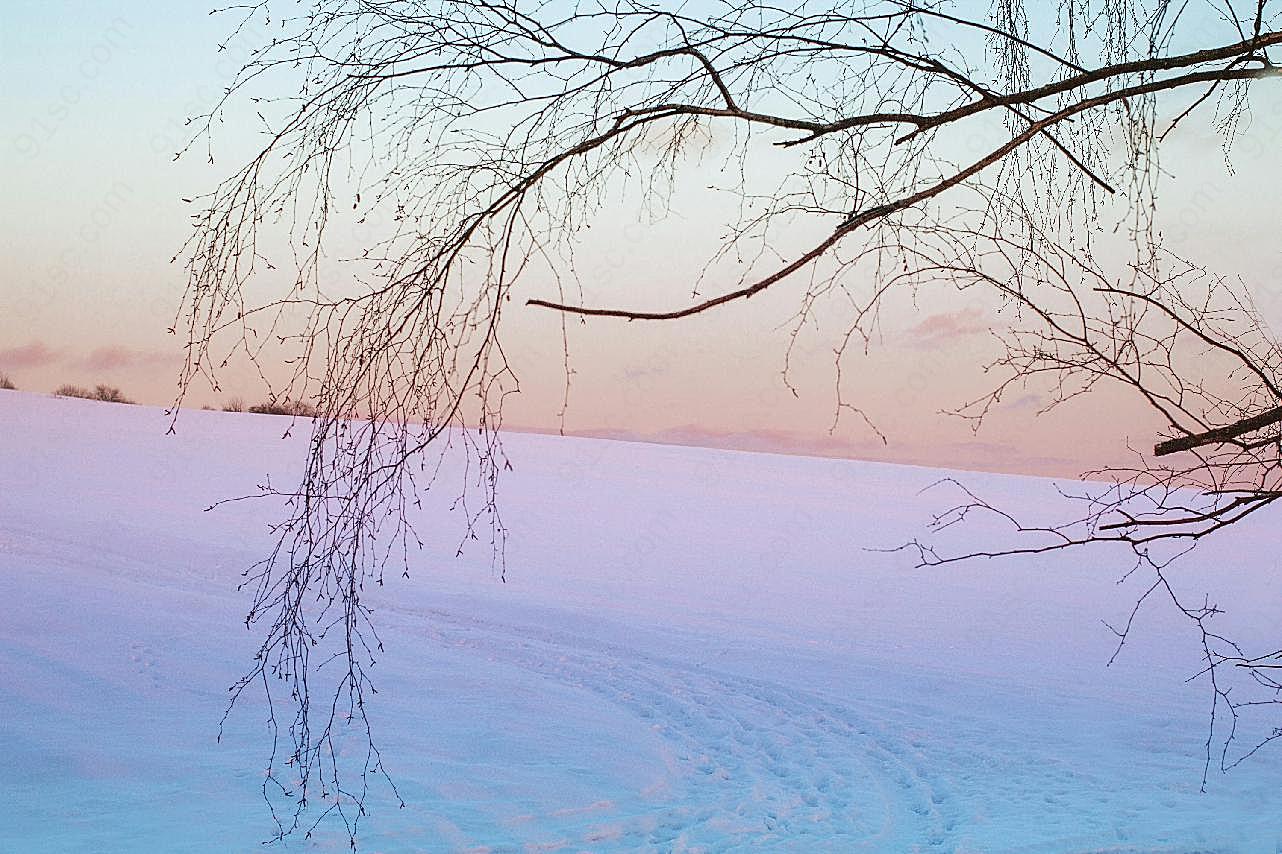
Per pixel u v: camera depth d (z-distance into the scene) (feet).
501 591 57.31
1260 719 38.68
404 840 21.48
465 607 52.24
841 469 186.29
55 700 29.71
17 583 46.01
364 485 6.76
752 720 36.22
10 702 28.99
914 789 29.14
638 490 122.72
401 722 31.14
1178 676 45.68
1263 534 110.11
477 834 22.38
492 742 29.86
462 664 40.22
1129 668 47.06
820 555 80.18
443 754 28.27
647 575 66.28
